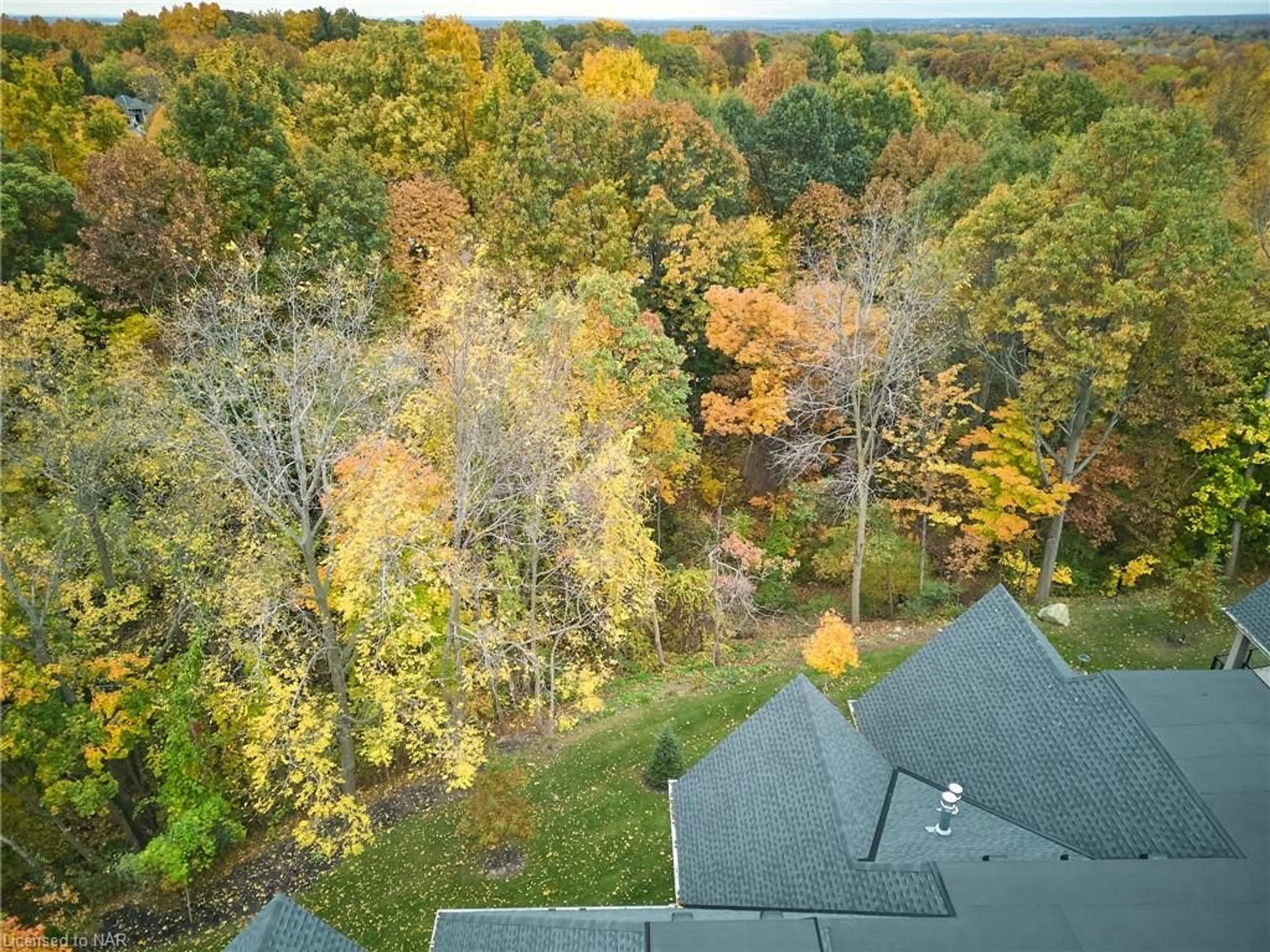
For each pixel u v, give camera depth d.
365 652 25.59
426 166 45.84
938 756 20.23
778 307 32.09
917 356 29.89
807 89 51.38
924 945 13.81
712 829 18.92
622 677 32.53
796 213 48.00
